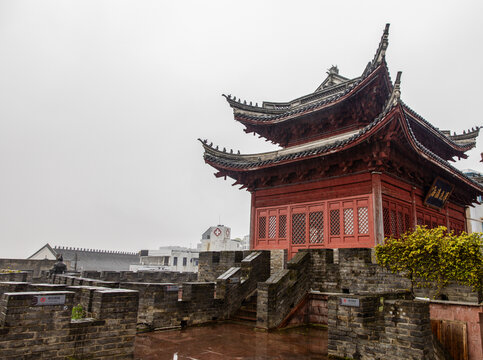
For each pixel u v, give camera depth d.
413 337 9.47
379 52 18.22
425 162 20.25
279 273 16.08
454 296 12.45
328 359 10.91
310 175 21.05
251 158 24.94
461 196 27.12
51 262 48.91
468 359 11.66
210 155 24.06
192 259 76.06
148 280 29.52
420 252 13.09
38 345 8.72
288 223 21.61
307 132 23.86
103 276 27.16
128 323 10.51
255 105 25.83
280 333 14.32
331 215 19.73
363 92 19.81
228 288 17.34
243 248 85.88
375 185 18.09
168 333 13.92
